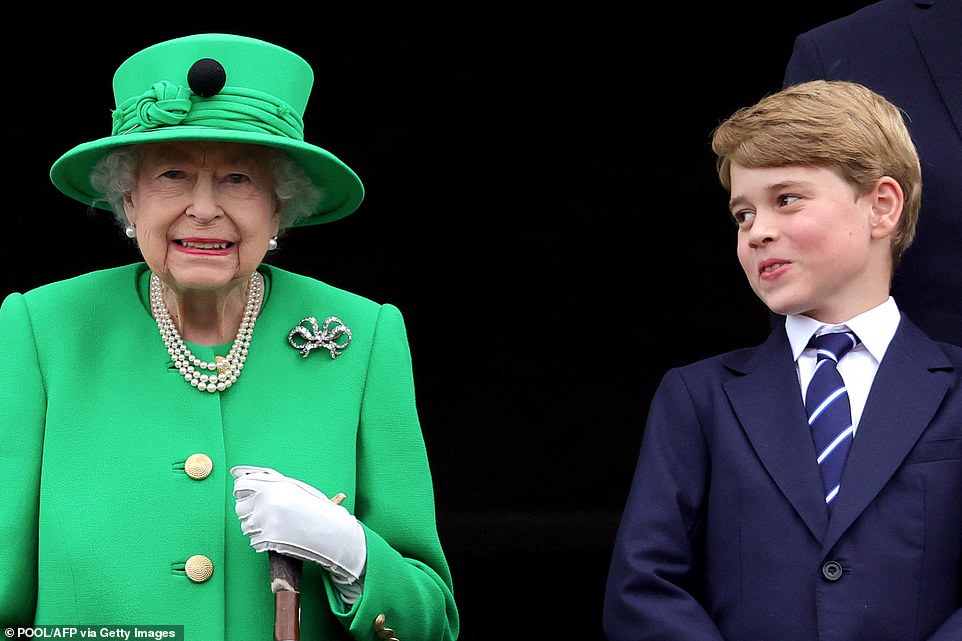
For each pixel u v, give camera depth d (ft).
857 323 42.06
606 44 110.01
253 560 38.52
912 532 39.34
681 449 42.39
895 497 39.70
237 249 39.14
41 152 108.06
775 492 40.40
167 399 39.65
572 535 106.42
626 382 114.42
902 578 39.04
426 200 113.70
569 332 115.03
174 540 38.14
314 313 41.78
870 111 42.34
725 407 42.16
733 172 42.68
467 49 109.91
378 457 40.75
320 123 111.24
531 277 114.93
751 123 42.27
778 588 39.58
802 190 41.47
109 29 105.50
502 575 99.91
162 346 40.37
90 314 40.63
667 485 41.96
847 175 41.57
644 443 43.19
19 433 38.86
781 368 42.16
